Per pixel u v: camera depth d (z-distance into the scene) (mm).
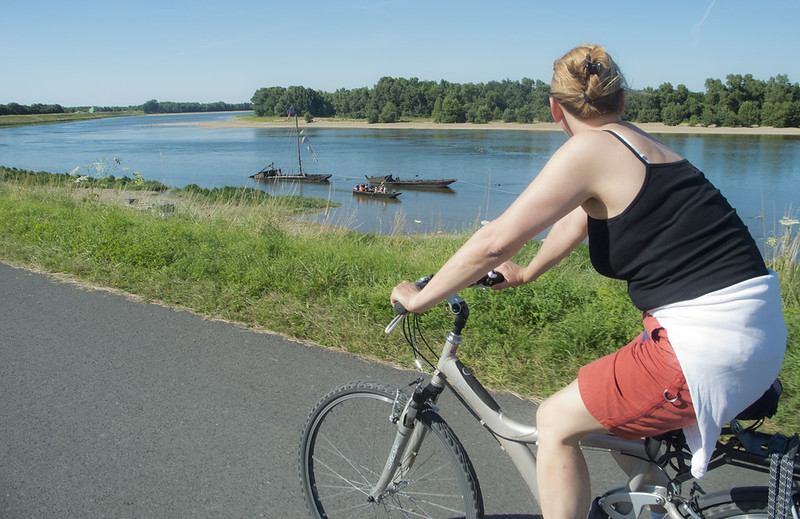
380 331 4324
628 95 1664
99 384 3662
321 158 69625
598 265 1651
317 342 4262
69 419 3260
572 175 1525
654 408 1547
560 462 1704
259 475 2773
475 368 3771
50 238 7113
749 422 2994
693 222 1465
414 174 52656
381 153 76312
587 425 1661
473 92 187750
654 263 1505
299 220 9492
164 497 2615
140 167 58438
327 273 5406
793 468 1471
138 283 5543
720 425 1501
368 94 198750
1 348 4207
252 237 7277
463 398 2049
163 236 6668
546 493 1721
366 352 4074
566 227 1964
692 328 1462
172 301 5102
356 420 2783
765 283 1473
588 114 1642
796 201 33000
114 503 2576
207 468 2826
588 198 1563
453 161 64562
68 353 4117
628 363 1591
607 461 2809
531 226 1566
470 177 49875
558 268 6086
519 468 1907
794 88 116062
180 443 3027
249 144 97750
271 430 3148
